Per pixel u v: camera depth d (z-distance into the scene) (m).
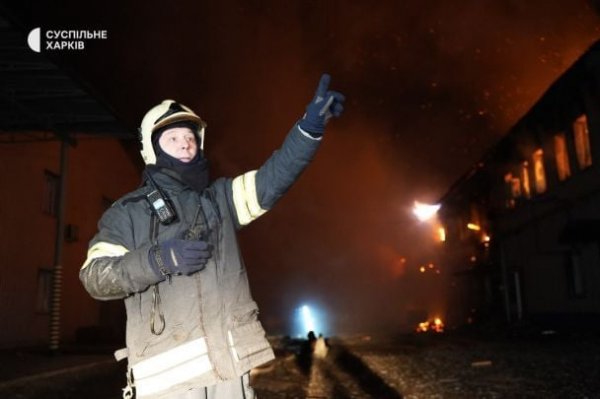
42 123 11.99
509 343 15.16
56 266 12.63
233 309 2.13
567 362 10.03
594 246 15.88
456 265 31.47
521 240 21.66
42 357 11.66
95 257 2.00
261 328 2.23
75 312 18.33
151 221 2.13
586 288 16.42
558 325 18.27
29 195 15.45
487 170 24.86
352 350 14.87
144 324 2.03
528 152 20.50
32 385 8.20
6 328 14.09
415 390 7.67
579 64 14.68
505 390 7.38
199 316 2.05
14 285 14.55
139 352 2.02
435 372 9.51
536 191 19.91
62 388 8.23
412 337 20.80
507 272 23.25
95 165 20.12
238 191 2.31
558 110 17.22
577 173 16.41
